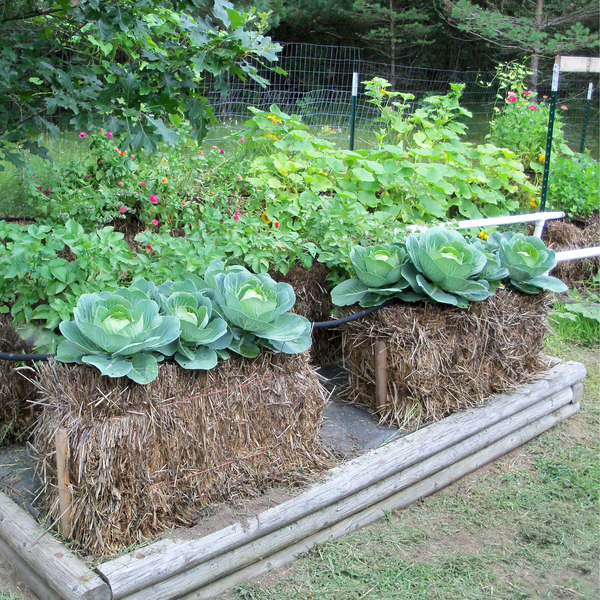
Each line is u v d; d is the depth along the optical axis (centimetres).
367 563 228
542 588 220
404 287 290
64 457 197
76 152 448
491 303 311
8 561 221
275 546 222
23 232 269
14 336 262
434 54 1552
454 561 231
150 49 281
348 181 444
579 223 643
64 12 272
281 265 322
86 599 180
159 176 354
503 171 565
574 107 1317
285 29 1438
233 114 705
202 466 219
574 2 1184
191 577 201
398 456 259
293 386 242
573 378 347
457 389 298
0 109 272
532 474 296
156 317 211
